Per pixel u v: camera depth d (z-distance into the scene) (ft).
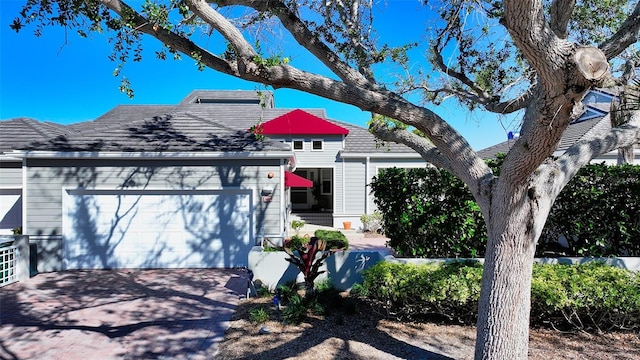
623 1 19.72
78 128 51.93
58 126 51.55
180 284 29.84
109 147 34.04
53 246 34.22
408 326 20.11
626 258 23.77
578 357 16.43
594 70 9.54
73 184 34.35
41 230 34.19
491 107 23.35
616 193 24.77
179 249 35.22
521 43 10.26
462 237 25.58
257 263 27.32
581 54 9.66
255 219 35.27
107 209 34.88
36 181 34.14
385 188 26.99
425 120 15.30
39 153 33.17
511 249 14.25
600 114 40.83
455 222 25.53
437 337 18.76
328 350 17.16
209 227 35.35
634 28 16.39
